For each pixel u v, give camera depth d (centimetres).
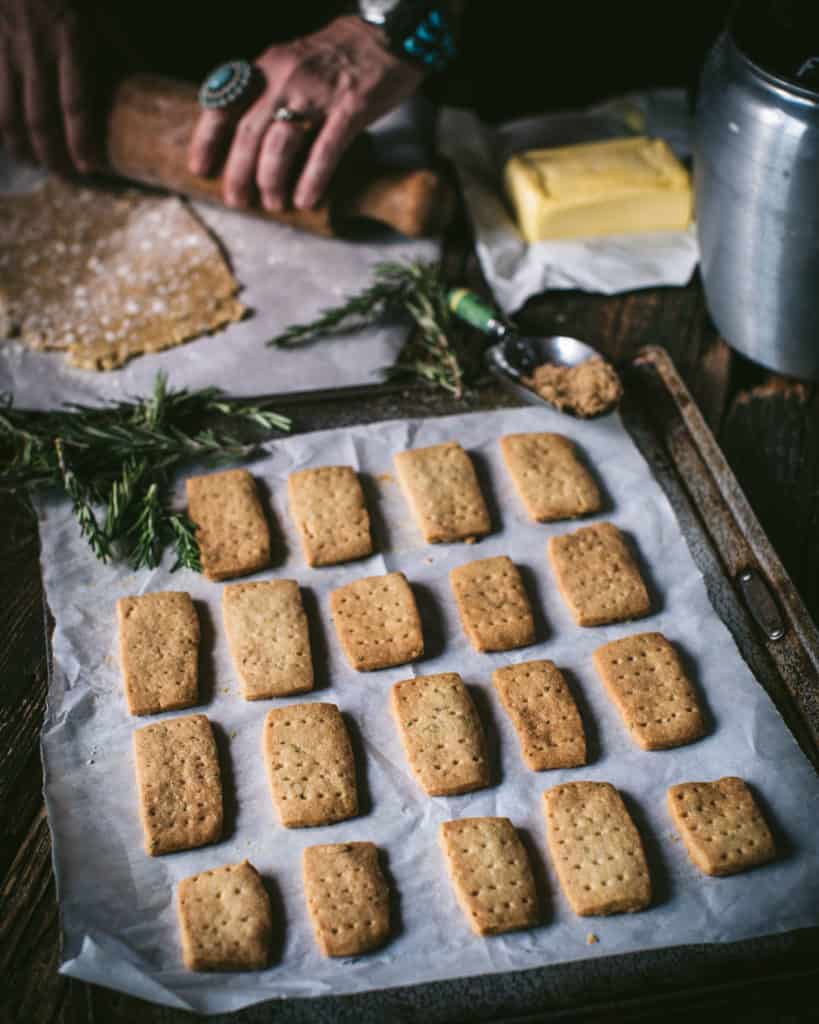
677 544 83
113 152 102
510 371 90
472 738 76
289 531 85
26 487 85
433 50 98
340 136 95
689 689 77
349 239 102
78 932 70
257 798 74
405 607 80
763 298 87
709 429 87
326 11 117
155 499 84
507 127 110
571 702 77
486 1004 68
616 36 121
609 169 101
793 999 69
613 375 89
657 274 99
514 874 71
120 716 77
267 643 79
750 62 80
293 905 71
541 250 100
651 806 74
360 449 88
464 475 86
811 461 89
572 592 81
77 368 93
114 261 99
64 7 99
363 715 77
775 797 74
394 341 94
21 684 79
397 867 72
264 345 94
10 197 104
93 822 73
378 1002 68
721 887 72
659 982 69
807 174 79
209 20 117
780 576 81
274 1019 68
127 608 80
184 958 69
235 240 102
